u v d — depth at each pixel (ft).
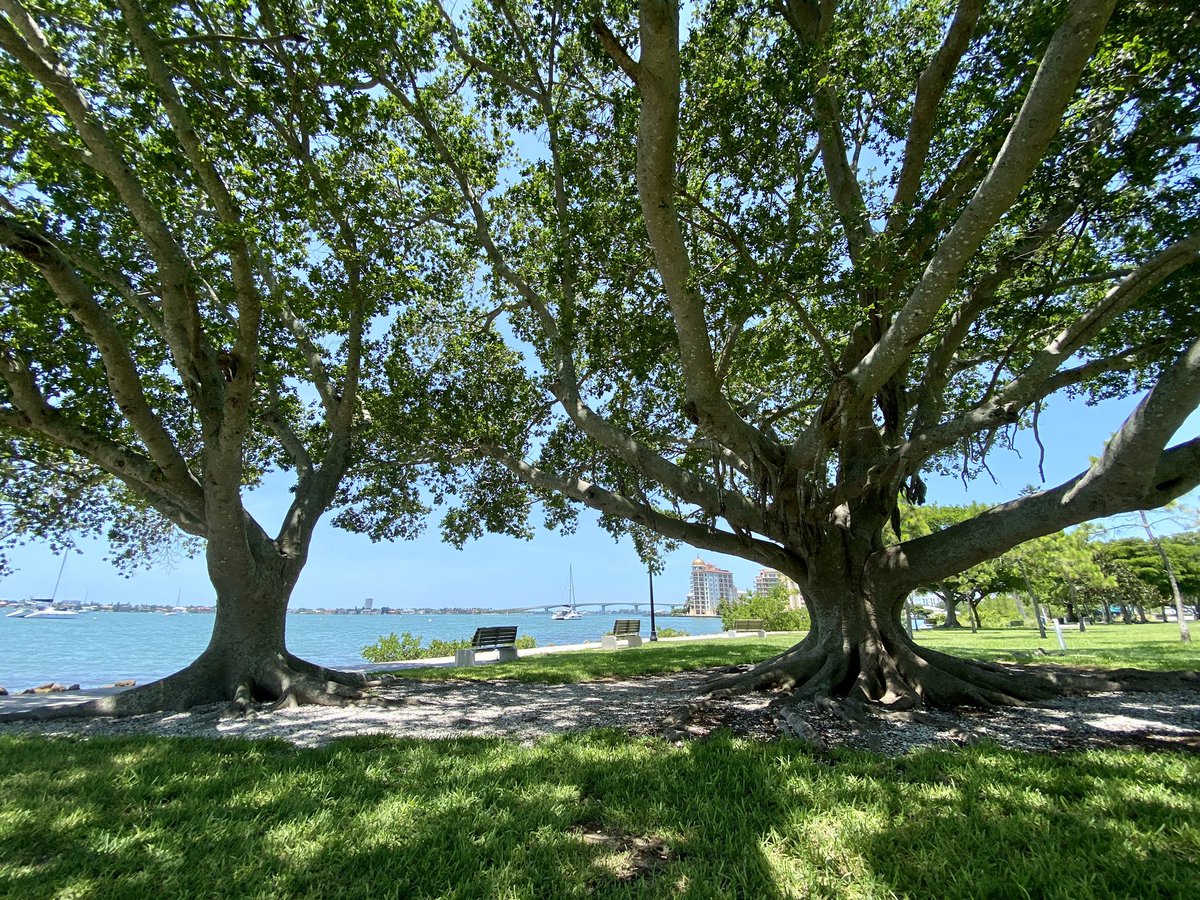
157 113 24.50
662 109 16.56
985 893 9.46
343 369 39.83
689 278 20.84
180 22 22.65
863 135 31.81
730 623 108.06
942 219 22.33
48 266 22.44
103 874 10.52
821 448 25.53
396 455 41.96
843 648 28.45
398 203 31.32
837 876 10.17
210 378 28.91
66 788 15.02
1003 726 21.21
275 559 32.53
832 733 20.52
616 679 38.09
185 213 29.78
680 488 30.81
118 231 29.19
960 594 164.55
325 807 13.50
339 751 18.40
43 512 37.22
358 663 64.08
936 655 28.45
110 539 43.80
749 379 37.60
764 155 25.31
